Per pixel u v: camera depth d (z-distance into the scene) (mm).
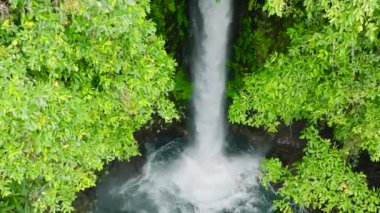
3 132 5406
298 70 6992
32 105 5359
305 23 6953
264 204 10938
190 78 10961
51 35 5191
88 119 6273
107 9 5102
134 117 7371
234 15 9812
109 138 7281
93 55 5793
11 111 5152
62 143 6344
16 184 6676
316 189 7672
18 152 5594
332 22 5750
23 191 6699
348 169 7684
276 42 9508
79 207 9617
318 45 6695
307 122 9836
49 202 6699
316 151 7801
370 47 6488
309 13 6301
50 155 6160
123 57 6242
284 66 7133
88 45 5691
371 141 6824
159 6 9484
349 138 7707
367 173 9383
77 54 5637
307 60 6883
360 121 7230
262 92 7516
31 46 5188
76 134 6375
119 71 6445
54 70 5711
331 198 7656
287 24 8906
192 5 9922
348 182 7566
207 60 10719
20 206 6891
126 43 6051
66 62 5602
